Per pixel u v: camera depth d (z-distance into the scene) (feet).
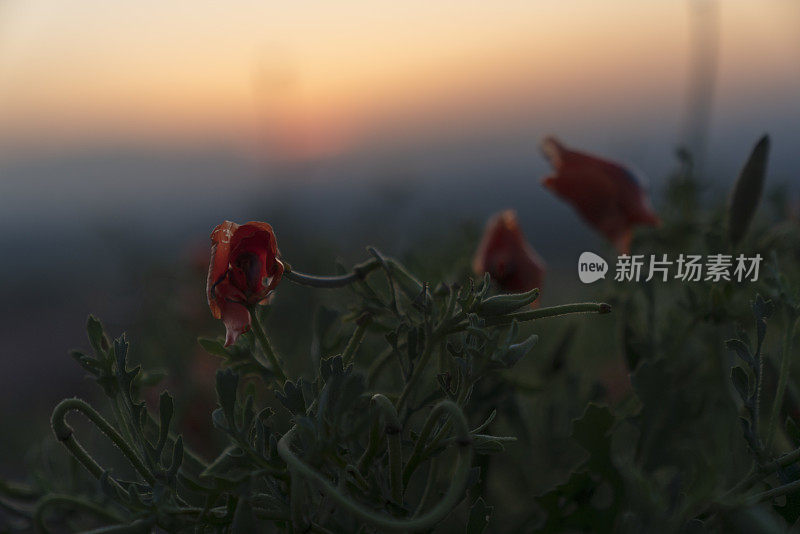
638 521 0.97
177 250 2.82
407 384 0.98
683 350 1.43
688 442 1.27
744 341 1.02
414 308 1.03
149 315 2.16
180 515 0.90
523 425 1.36
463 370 0.91
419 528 0.77
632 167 1.60
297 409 0.88
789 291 1.03
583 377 1.67
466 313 0.97
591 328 1.79
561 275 2.04
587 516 1.13
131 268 2.68
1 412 3.78
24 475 2.62
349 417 0.85
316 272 2.71
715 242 1.42
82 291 6.69
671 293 1.55
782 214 1.85
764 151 1.29
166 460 1.25
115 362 1.00
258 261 0.93
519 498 1.48
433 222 2.22
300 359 1.83
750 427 1.00
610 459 1.12
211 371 1.85
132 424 0.96
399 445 0.86
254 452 0.88
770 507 1.05
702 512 1.00
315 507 0.90
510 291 1.49
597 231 1.62
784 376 1.02
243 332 0.92
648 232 1.66
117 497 0.90
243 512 0.87
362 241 2.71
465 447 0.79
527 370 1.63
